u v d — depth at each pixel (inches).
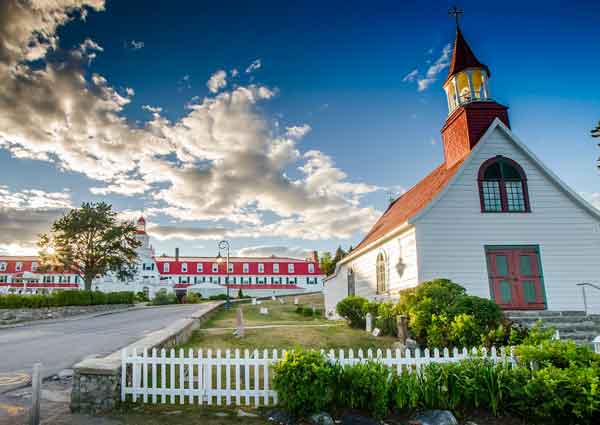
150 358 364.8
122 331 838.5
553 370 319.6
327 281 1334.9
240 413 340.5
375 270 930.7
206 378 362.9
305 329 719.7
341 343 603.5
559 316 657.0
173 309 1678.2
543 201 741.3
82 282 2918.3
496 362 355.6
